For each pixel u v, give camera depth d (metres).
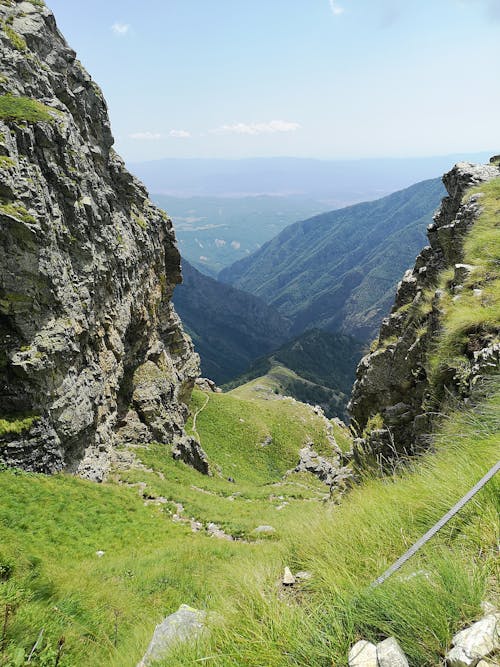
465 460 5.63
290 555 6.00
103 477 38.66
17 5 42.19
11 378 29.84
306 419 108.00
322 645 3.44
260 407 108.00
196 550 21.69
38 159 33.56
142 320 56.47
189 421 86.62
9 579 11.24
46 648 7.29
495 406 6.65
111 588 14.41
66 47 46.03
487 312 11.22
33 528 24.47
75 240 35.97
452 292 14.38
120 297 47.62
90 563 20.95
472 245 15.80
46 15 43.38
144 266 57.97
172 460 51.19
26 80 36.16
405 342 18.77
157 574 17.05
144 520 30.75
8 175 29.09
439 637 3.15
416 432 13.02
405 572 3.94
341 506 7.00
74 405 34.56
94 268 39.38
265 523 34.00
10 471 28.95
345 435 118.88
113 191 50.88
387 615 3.44
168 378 63.81
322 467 86.38
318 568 4.85
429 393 12.84
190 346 82.19
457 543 4.27
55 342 31.81
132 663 6.09
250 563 6.55
